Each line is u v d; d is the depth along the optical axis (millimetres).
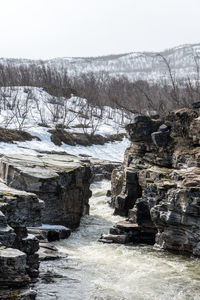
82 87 77000
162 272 11891
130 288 10430
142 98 59094
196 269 12289
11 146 41312
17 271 8047
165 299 9758
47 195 16812
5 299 7637
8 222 9820
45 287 10039
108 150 51125
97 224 19203
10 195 10164
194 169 15914
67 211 17500
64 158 21000
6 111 57344
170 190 14859
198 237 13500
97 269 11922
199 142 17250
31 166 17750
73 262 12484
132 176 19766
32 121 54406
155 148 19500
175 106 34219
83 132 54750
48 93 72250
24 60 181875
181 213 13883
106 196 26750
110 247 14922
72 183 17859
